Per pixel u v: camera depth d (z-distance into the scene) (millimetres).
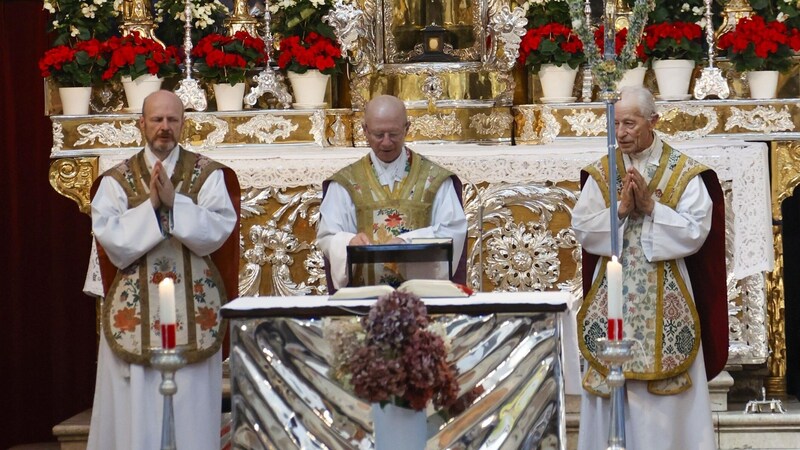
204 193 17375
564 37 22750
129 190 17328
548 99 23031
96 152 22062
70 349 24859
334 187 17625
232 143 22625
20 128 24422
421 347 12336
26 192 24516
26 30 24328
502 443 13273
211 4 23312
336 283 16797
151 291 17281
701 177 16922
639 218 16828
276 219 21219
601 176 16984
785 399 22031
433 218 17547
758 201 20703
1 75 24172
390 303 12344
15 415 24672
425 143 22859
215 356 17719
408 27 23656
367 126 17172
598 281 17094
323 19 22875
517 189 21125
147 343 17188
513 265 21297
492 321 13305
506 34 22906
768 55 22375
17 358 24578
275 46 23812
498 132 23297
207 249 17141
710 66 22469
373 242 15680
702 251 17078
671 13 22984
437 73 23062
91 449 17656
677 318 16828
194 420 17297
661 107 22328
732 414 20328
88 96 22469
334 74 23141
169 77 23359
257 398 13531
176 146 17516
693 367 16922
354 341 12711
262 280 21359
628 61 15609
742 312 21188
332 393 13461
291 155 21266
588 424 17219
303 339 13477
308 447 13461
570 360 14977
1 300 24453
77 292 24812
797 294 25375
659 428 16828
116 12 22984
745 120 22266
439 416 13305
